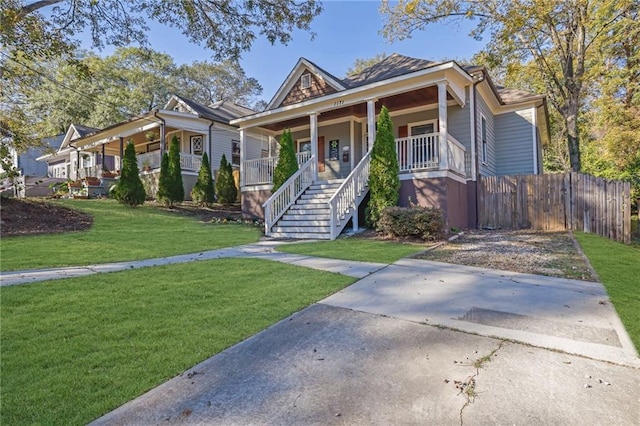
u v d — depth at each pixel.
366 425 2.07
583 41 14.27
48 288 4.82
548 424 2.08
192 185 19.02
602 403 2.29
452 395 2.37
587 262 6.34
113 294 4.59
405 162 11.85
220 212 15.48
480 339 3.25
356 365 2.80
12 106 13.48
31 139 13.69
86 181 18.19
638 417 2.15
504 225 11.37
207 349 3.07
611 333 3.36
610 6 12.80
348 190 10.48
